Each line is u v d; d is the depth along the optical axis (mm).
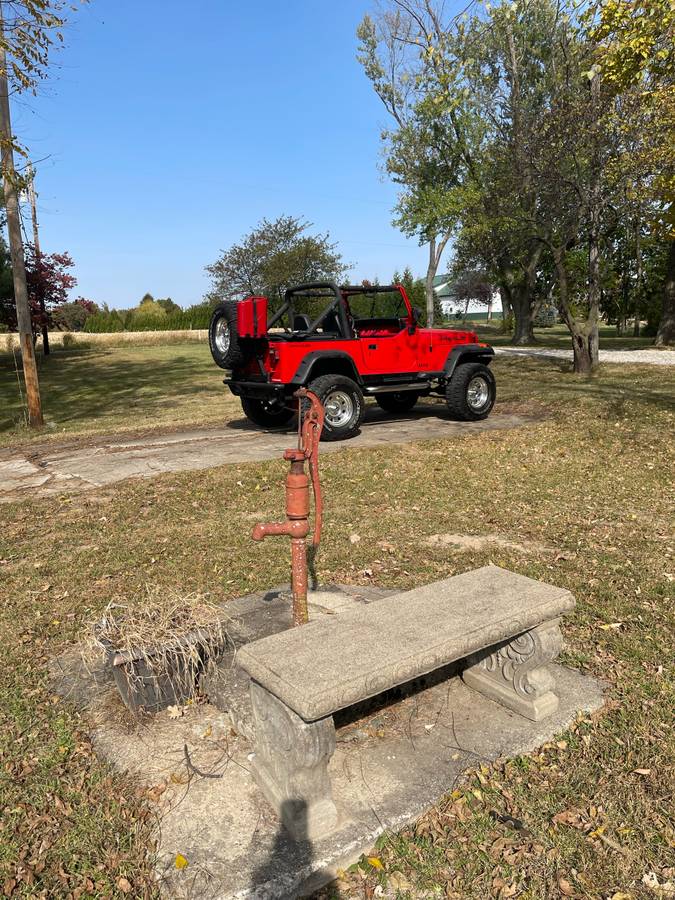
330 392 9055
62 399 16422
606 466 7461
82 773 2484
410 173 22219
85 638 3043
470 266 21328
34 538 5453
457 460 7855
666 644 3359
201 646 2947
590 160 12836
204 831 2176
